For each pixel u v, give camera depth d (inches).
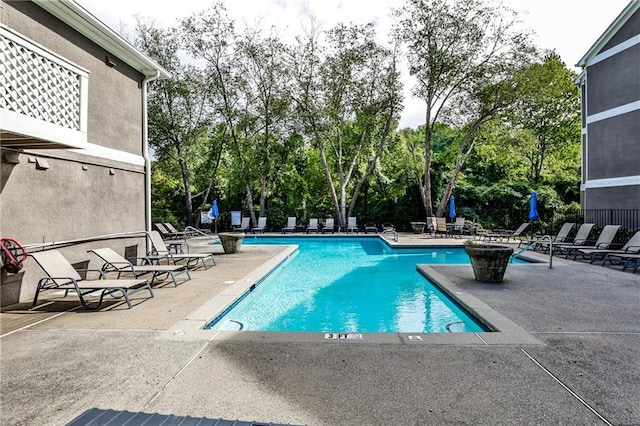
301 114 746.8
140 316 183.3
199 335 154.4
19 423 92.1
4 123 177.3
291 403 100.6
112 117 317.4
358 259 459.5
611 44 488.7
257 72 771.4
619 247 422.3
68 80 220.4
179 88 761.0
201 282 267.3
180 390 108.0
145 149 366.3
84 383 112.8
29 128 190.1
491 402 100.5
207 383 112.4
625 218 460.8
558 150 1002.1
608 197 490.0
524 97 698.2
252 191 906.1
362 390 107.6
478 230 677.3
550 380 113.1
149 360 129.6
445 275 294.0
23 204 224.5
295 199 916.6
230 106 793.6
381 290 291.3
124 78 335.6
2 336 154.6
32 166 231.1
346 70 722.2
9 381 114.3
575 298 217.5
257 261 370.9
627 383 111.0
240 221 807.1
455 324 208.2
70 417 94.3
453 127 799.7
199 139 812.6
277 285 311.6
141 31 755.4
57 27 256.7
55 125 207.0
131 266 253.8
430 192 783.1
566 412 95.5
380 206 900.0
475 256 263.9
